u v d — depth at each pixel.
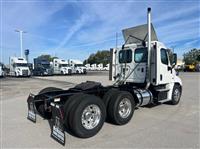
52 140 4.85
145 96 7.22
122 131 5.42
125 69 8.34
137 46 7.92
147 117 6.77
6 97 11.27
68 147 4.45
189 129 5.52
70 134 5.27
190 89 14.60
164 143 4.58
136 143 4.60
